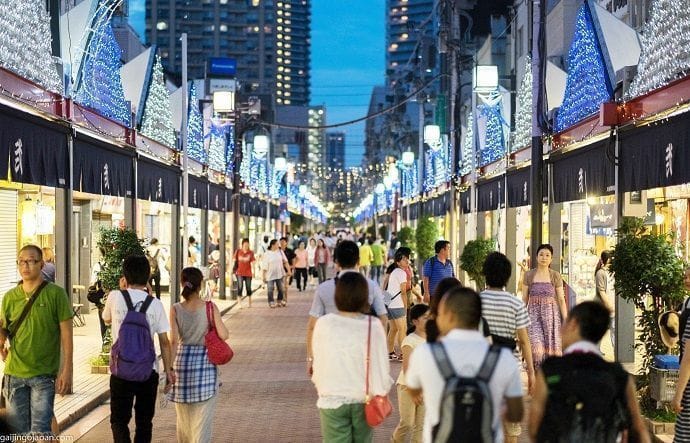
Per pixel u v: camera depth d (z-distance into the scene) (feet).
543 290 42.60
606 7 94.79
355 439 25.80
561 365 18.79
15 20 42.06
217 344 31.19
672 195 67.87
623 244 42.09
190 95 93.45
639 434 19.19
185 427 31.65
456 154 108.37
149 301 31.65
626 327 51.47
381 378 25.43
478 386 18.16
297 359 62.95
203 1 654.12
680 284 40.86
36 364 29.27
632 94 47.37
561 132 58.08
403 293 57.31
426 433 18.74
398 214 198.29
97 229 99.30
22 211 78.59
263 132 183.42
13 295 29.58
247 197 142.82
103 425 41.16
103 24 58.23
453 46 109.29
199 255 124.57
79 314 79.92
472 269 79.25
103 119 55.21
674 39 40.93
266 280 105.19
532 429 18.85
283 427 40.57
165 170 79.00
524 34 133.80
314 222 450.30
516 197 75.77
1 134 38.32
